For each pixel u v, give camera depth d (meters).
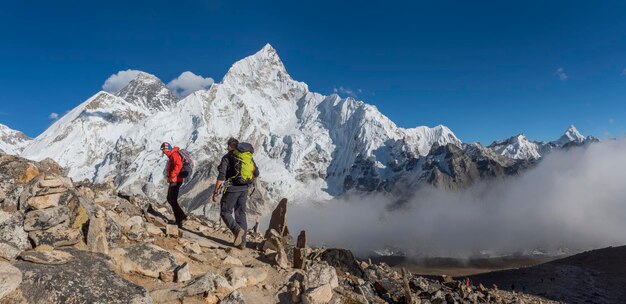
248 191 9.51
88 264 5.43
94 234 6.11
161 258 6.52
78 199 6.45
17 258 5.15
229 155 9.25
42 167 6.95
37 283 4.65
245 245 9.54
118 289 5.14
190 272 6.67
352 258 11.08
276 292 7.09
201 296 6.05
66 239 5.85
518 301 20.56
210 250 8.35
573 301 63.34
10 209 5.84
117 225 7.04
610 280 85.25
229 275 6.91
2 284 4.33
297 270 8.10
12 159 6.44
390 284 11.24
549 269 107.06
